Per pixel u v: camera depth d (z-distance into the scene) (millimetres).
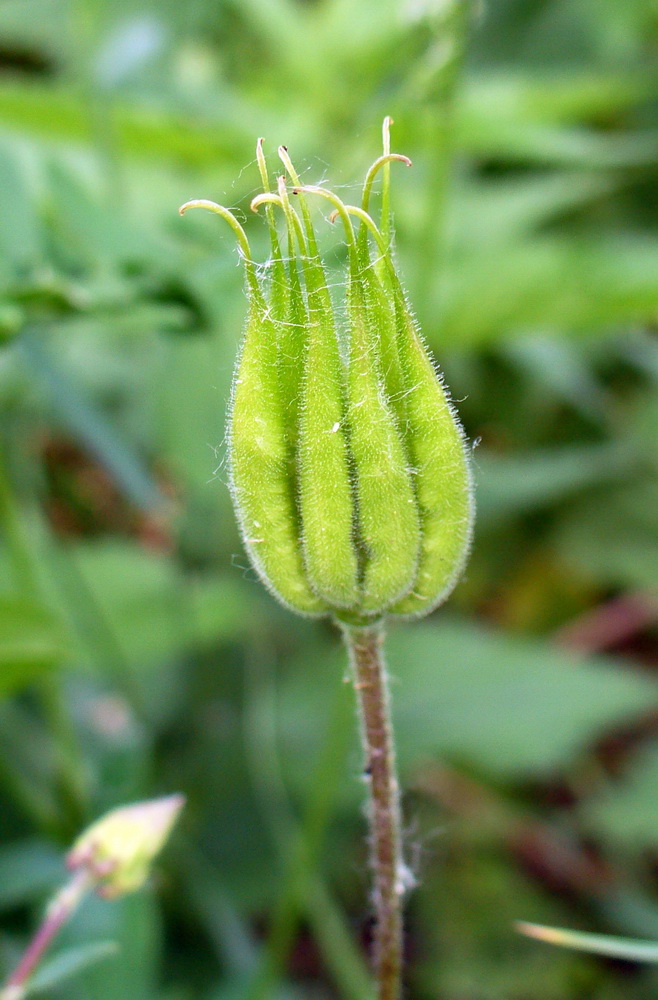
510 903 231
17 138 202
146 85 271
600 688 228
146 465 253
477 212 264
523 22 338
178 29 275
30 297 172
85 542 266
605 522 275
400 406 132
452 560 135
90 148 252
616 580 279
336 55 269
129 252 181
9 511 185
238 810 218
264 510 134
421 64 204
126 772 186
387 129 128
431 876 236
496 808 250
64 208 181
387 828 142
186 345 234
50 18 321
